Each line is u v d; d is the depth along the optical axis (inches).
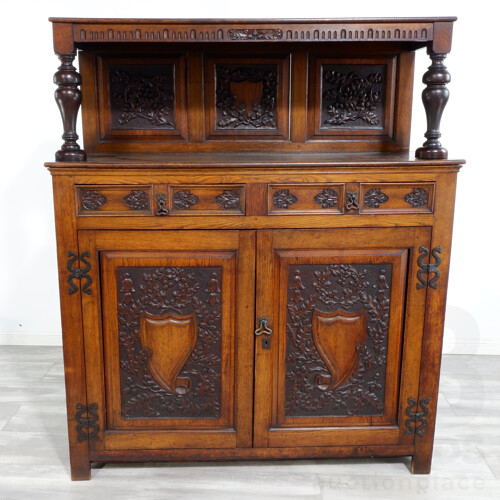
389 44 76.0
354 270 67.5
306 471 74.1
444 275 67.7
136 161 66.7
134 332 68.2
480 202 106.4
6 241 110.0
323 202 65.3
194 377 70.0
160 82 76.7
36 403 90.7
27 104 104.5
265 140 78.5
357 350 69.9
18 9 101.0
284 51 76.0
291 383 70.4
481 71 102.0
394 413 72.1
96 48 75.0
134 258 66.0
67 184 63.3
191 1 101.2
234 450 72.0
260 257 66.3
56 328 114.7
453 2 100.0
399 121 78.4
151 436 71.1
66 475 72.4
